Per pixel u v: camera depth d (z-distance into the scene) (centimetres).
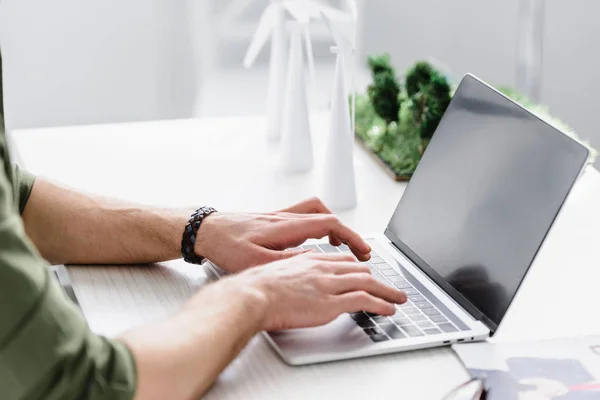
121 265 127
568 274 129
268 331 106
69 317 86
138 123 189
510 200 114
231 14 287
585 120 298
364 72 312
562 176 108
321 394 97
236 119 193
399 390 98
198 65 280
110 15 268
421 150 165
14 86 270
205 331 95
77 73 272
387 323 110
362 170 168
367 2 305
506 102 122
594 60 291
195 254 124
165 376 90
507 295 109
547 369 101
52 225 127
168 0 270
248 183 160
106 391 86
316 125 188
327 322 106
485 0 304
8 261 83
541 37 268
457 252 120
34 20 264
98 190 154
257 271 109
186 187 157
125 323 110
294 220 123
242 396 96
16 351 82
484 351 105
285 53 178
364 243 125
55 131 183
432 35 311
